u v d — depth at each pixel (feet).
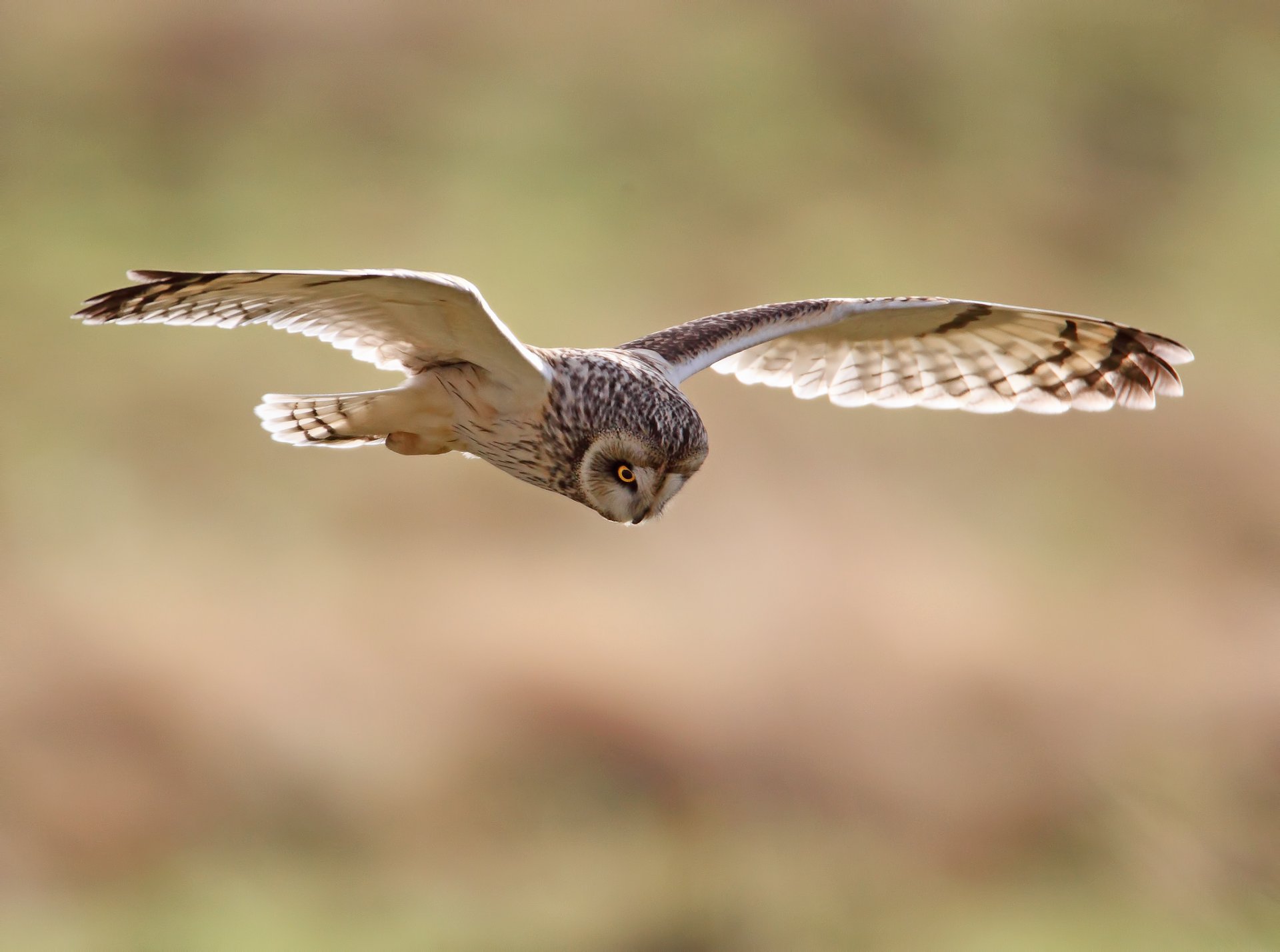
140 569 50.78
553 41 84.48
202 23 78.84
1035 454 64.34
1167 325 81.41
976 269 81.20
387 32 81.00
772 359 26.23
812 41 89.35
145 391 58.75
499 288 70.74
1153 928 42.55
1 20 77.05
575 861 41.78
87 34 77.82
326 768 42.57
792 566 52.65
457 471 54.90
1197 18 97.91
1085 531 62.28
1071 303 81.92
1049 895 43.16
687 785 43.50
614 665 45.39
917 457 61.11
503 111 80.02
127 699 42.32
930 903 42.70
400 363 21.75
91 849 39.96
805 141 84.53
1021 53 92.84
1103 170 89.45
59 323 62.80
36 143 72.54
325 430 22.54
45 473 55.16
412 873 41.01
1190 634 56.29
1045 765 46.32
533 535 53.21
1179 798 46.26
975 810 44.70
